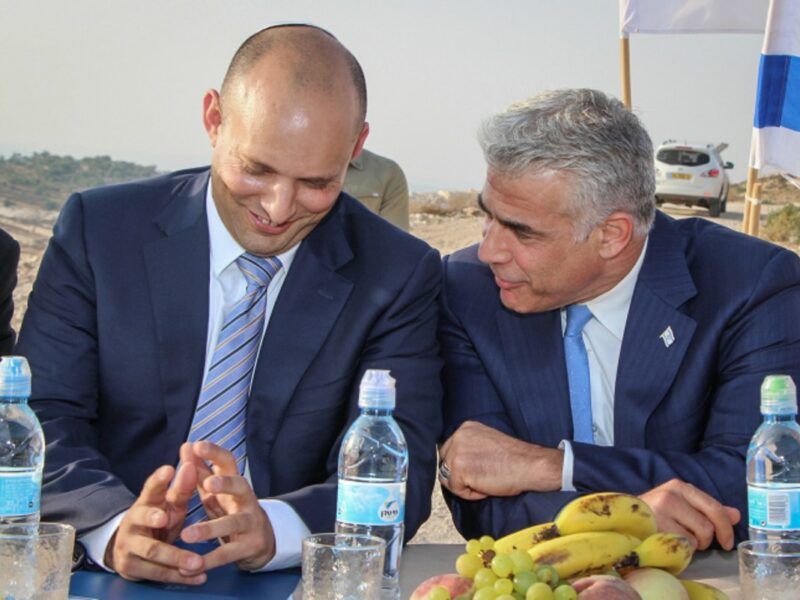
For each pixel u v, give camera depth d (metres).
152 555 2.13
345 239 2.82
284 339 2.71
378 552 1.86
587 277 2.75
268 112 2.36
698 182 21.84
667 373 2.85
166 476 2.18
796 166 4.51
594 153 2.58
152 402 2.69
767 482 2.43
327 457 2.76
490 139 2.62
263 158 2.38
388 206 6.27
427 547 2.57
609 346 2.93
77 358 2.70
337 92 2.38
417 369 2.79
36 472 2.18
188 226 2.74
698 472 2.67
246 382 2.70
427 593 1.73
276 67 2.38
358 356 2.76
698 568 2.42
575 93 2.64
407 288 2.80
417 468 2.66
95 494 2.31
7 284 3.41
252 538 2.21
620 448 2.71
